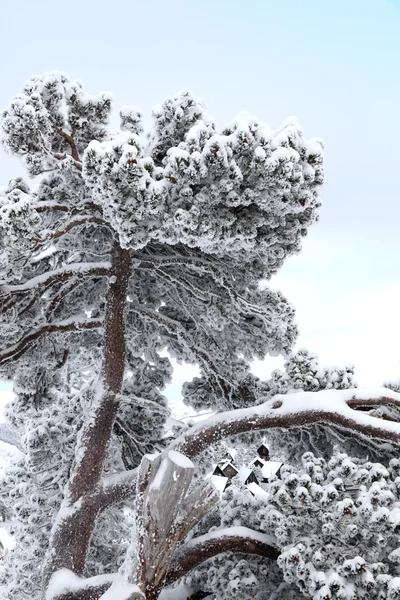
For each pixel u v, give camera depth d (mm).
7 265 7441
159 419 10664
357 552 6316
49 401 10781
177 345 11508
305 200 7438
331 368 9289
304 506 6387
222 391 10820
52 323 9828
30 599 9898
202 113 8062
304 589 6227
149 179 6773
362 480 6746
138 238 7258
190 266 9648
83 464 8781
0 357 9398
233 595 6914
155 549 5770
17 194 7418
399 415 8445
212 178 6949
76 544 8188
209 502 6086
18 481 10312
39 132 8273
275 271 9562
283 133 7090
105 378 9523
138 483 5957
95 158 6754
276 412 8375
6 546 18641
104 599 5727
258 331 10461
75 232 10211
